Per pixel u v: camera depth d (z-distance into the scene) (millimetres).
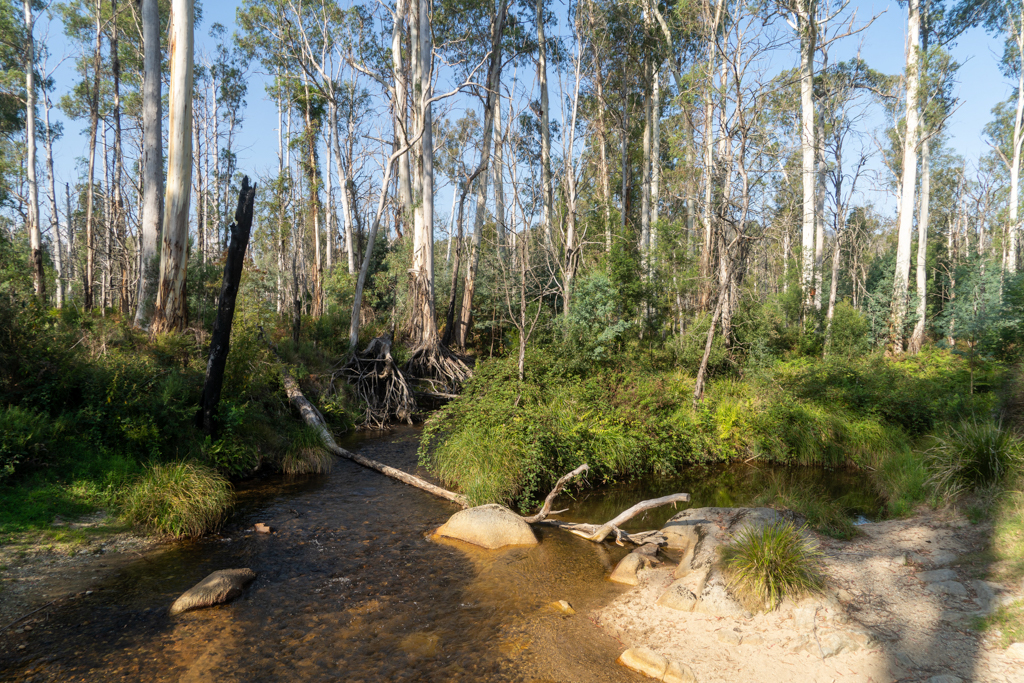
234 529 7875
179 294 13547
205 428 10086
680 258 21266
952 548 6191
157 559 6770
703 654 4762
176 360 11828
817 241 27906
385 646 5031
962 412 12172
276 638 5129
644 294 20484
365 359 18344
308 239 44156
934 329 29016
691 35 25844
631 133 30688
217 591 5785
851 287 38812
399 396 17734
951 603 5133
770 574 5527
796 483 10922
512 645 5066
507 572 6691
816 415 13430
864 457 12180
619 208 28188
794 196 19406
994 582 5312
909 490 8602
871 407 13891
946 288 33750
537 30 27688
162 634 5133
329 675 4570
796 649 4684
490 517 7793
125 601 5711
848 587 5590
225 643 5023
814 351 22906
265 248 34594
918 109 24578
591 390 13812
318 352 18828
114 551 6773
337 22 30562
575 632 5312
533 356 15609
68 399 9156
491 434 10422
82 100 30953
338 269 33094
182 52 12906
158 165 16016
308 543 7480
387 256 31328
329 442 12531
